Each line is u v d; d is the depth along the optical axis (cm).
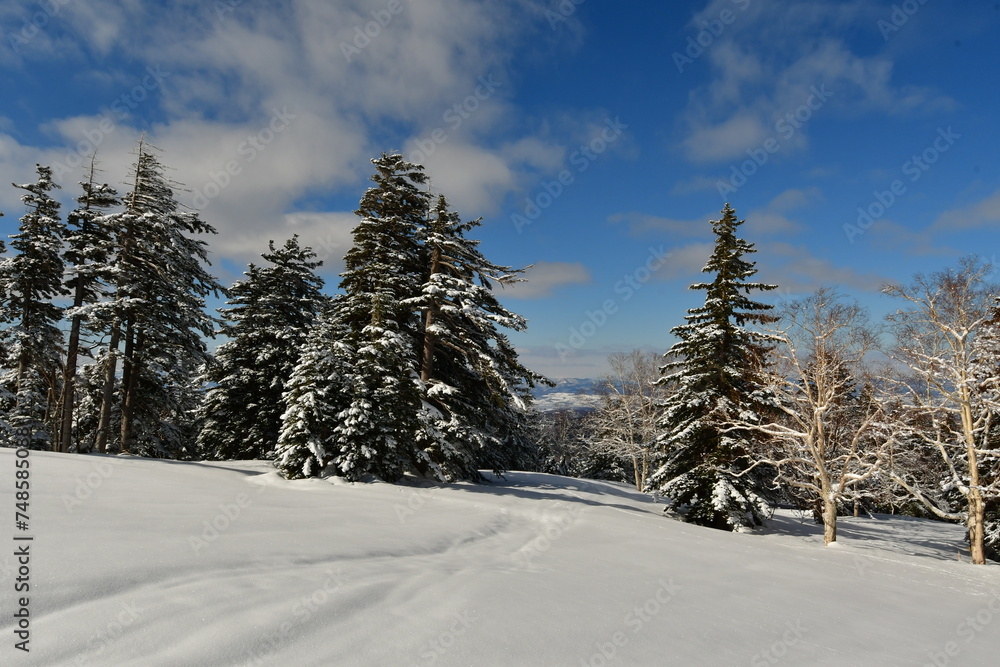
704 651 548
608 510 1780
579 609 639
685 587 827
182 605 500
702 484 2053
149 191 2541
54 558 575
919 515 4159
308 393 1880
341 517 1146
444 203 2470
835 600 853
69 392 2381
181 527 834
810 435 1897
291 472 1819
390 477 1906
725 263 2083
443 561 848
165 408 3009
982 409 1816
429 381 2291
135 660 390
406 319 2472
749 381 2086
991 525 2147
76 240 2394
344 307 2358
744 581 922
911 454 2125
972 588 1121
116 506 939
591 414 5078
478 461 2586
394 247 2466
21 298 2478
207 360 2791
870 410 2009
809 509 2567
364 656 441
